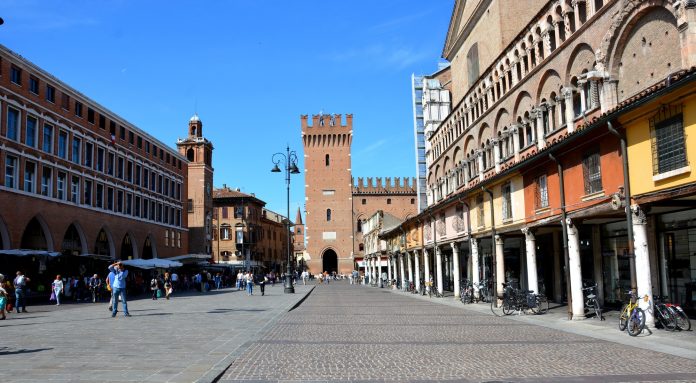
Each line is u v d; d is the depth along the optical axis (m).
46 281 42.84
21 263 40.72
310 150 115.12
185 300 38.06
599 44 22.67
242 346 13.83
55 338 15.38
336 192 114.06
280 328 18.73
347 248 112.31
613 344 14.30
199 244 85.12
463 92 47.28
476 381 9.68
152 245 66.19
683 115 14.61
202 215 85.81
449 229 38.22
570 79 25.67
